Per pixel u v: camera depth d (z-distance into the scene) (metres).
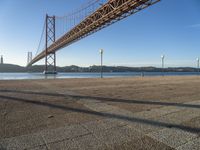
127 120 4.19
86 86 10.94
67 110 5.06
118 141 3.12
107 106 5.48
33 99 6.59
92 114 4.67
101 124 3.94
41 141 3.15
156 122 4.05
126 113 4.74
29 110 5.10
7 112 4.92
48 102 6.07
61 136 3.35
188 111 4.94
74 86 10.96
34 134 3.45
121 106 5.48
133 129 3.65
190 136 3.30
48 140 3.19
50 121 4.16
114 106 5.48
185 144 2.99
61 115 4.62
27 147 2.95
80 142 3.10
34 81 15.99
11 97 7.00
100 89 9.35
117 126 3.82
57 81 15.82
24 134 3.45
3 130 3.65
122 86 10.85
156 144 3.00
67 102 6.05
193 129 3.63
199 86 10.87
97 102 6.04
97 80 17.00
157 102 6.02
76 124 3.95
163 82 14.09
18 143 3.09
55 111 4.99
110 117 4.41
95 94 7.66
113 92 8.21
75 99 6.55
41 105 5.66
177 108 5.25
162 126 3.80
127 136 3.32
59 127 3.79
